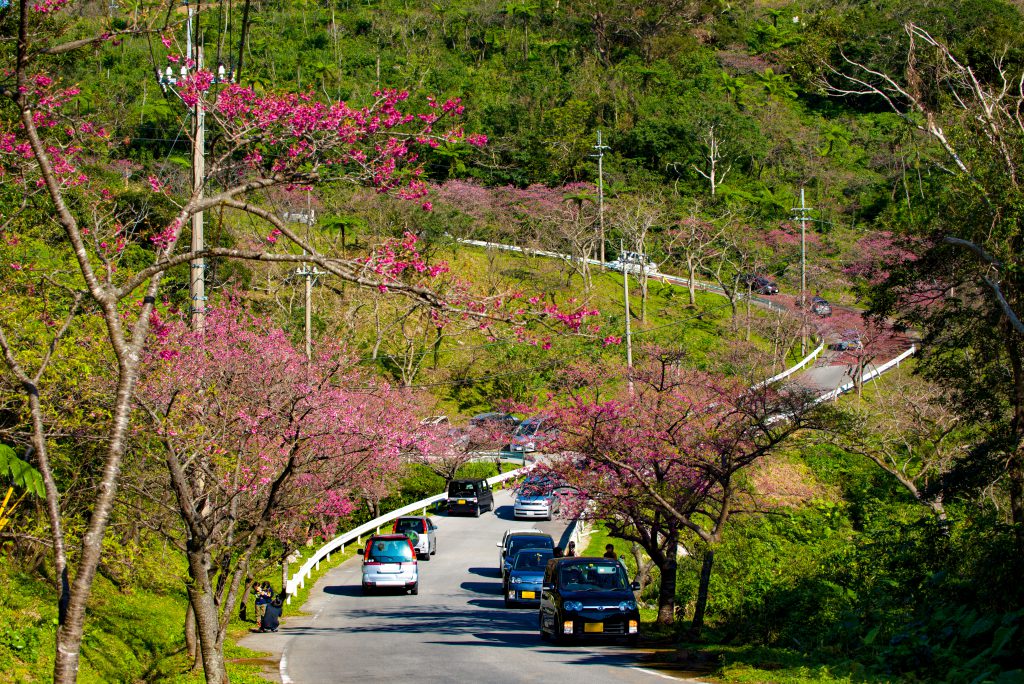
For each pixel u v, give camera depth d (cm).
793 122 10619
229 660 1911
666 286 7712
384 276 1029
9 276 1617
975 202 2172
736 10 13950
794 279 7381
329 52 10706
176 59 1189
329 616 2761
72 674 786
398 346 5681
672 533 2445
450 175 8681
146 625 2048
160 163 5188
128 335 1555
